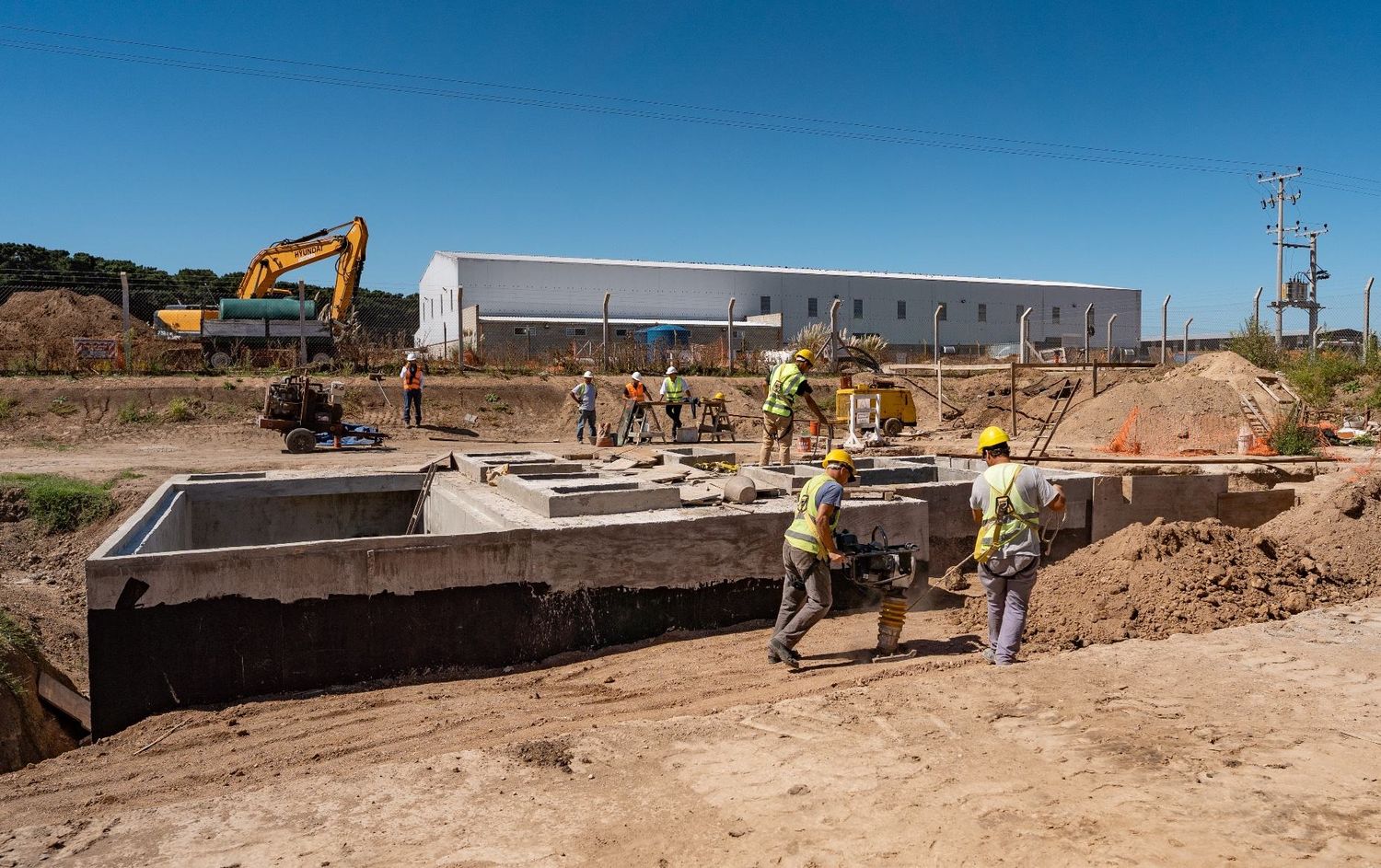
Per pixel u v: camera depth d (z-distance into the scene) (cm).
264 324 2522
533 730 580
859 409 2073
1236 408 2111
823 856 359
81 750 600
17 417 1931
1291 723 486
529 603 743
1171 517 1062
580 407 2122
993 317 5684
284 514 1145
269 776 530
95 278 4191
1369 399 2303
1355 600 768
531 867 360
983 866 345
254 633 677
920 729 493
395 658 710
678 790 430
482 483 1105
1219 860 342
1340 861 339
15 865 378
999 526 638
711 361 2941
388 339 2770
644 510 859
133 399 2066
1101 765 433
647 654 747
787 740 487
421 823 404
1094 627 707
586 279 4734
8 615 834
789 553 683
